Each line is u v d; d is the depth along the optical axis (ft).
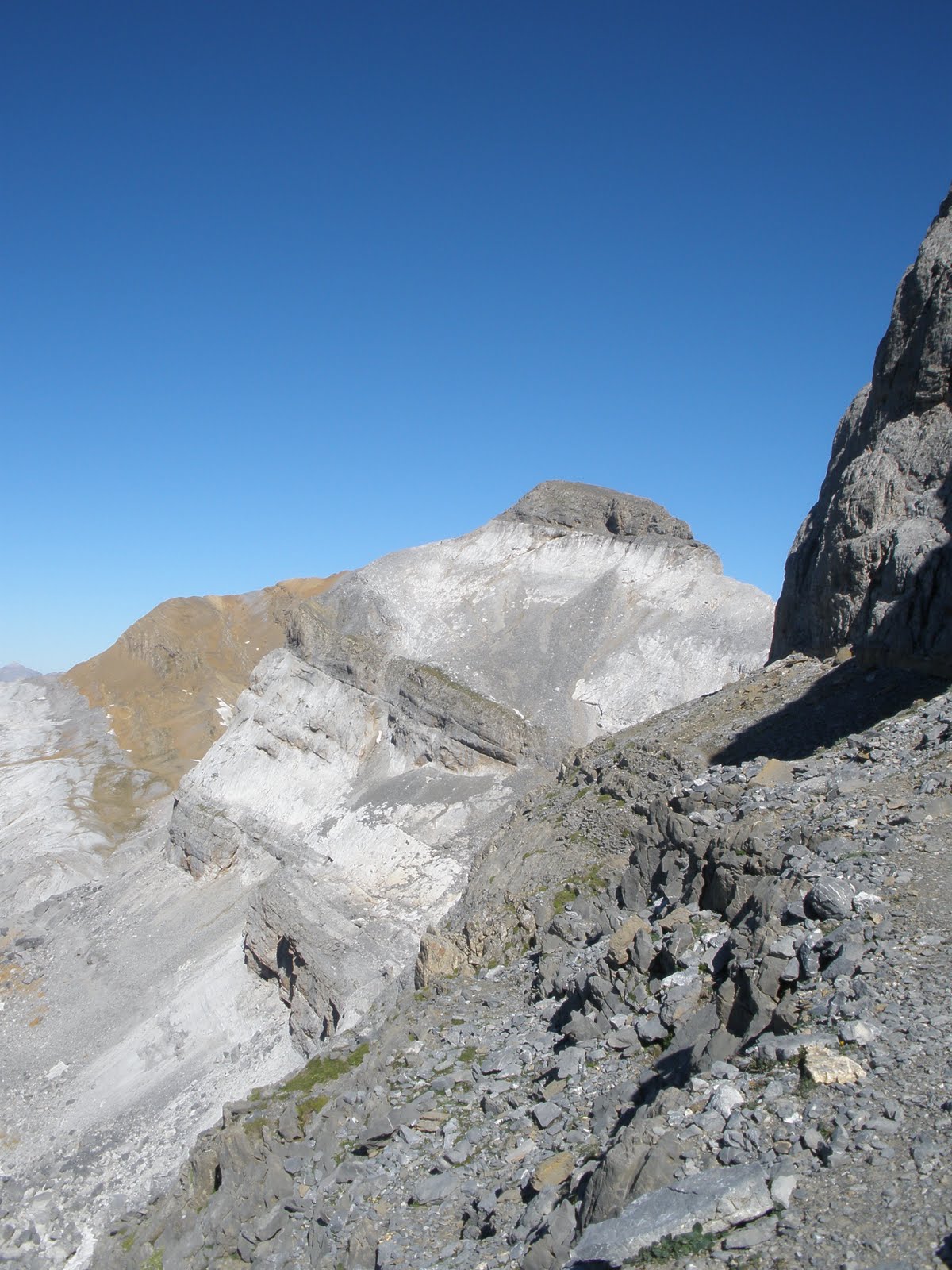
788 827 56.90
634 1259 30.07
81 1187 145.28
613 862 82.07
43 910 263.08
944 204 103.71
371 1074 62.90
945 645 83.71
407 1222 44.91
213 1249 56.65
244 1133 64.64
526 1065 55.52
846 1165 31.09
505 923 81.25
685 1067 42.32
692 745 95.55
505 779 237.66
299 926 170.71
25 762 431.02
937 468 93.91
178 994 196.34
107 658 516.32
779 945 43.27
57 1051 193.77
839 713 87.30
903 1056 35.14
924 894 44.88
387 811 232.73
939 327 97.14
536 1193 41.14
